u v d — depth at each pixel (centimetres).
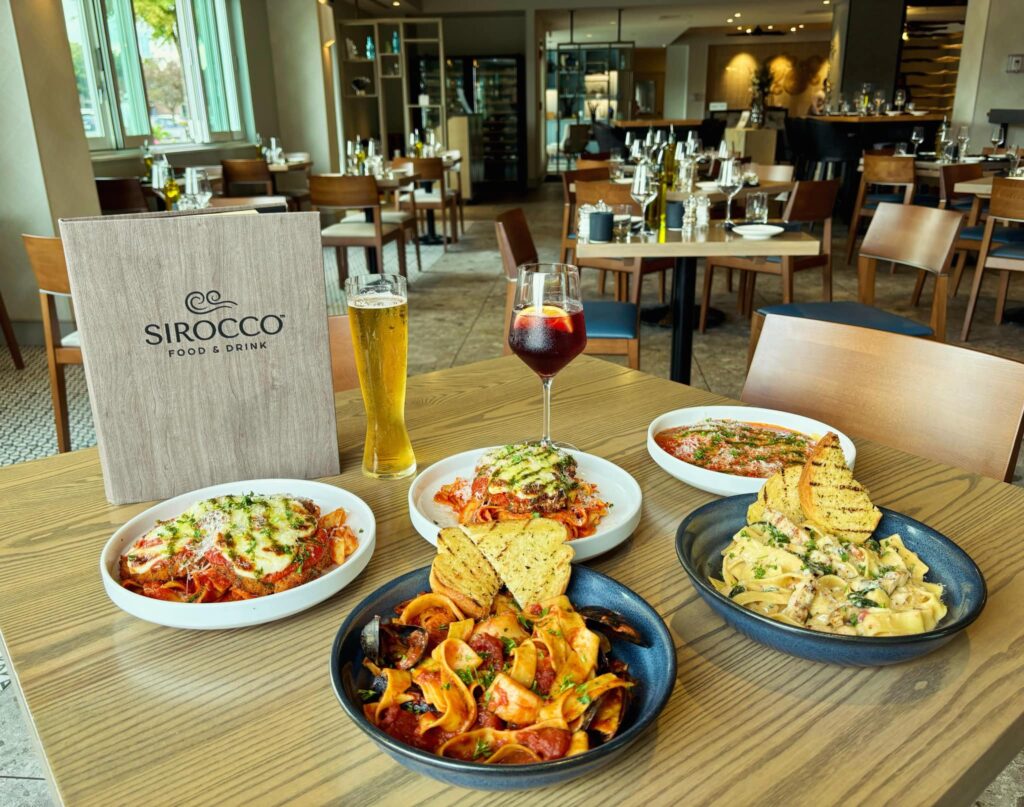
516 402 113
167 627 63
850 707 53
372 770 48
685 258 313
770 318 133
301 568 64
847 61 1043
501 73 1240
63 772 48
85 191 443
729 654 59
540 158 1313
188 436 82
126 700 55
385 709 49
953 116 819
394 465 88
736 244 273
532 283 84
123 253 75
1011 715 52
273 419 85
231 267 79
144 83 620
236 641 61
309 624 63
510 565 59
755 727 51
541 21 1272
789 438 94
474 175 1134
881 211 295
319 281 82
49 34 413
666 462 85
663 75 1858
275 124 830
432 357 395
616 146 984
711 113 1418
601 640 54
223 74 754
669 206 307
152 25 639
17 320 434
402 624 55
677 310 322
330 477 89
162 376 79
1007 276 431
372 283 82
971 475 89
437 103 1153
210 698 55
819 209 391
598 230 281
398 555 73
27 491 88
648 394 116
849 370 123
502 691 48
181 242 76
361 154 631
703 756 49
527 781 42
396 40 1015
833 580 60
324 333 84
